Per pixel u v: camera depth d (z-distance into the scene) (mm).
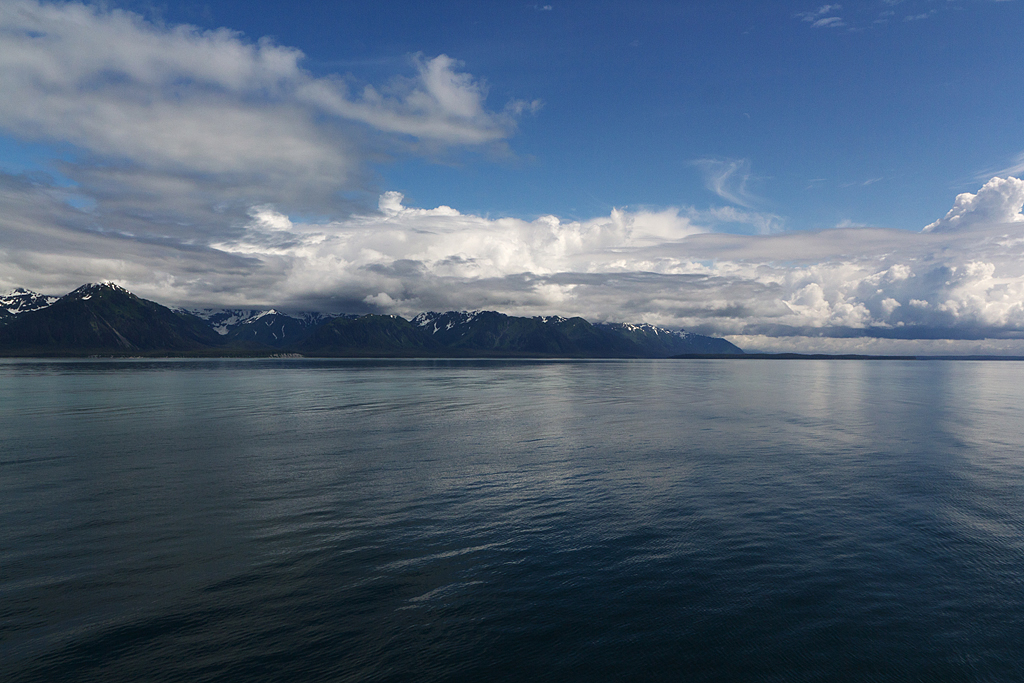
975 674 15297
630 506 30516
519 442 51656
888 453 46562
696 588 20281
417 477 37312
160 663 15633
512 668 15445
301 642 16672
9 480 36094
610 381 170875
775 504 30953
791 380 181750
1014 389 134750
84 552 23500
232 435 55469
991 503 31234
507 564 22406
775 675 15234
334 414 74000
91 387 127000
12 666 15430
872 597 19656
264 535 25672
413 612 18469
